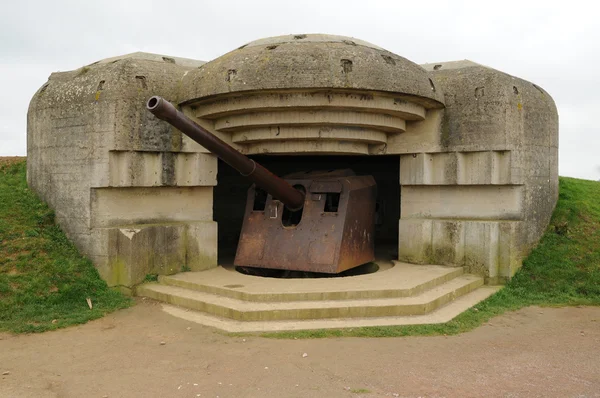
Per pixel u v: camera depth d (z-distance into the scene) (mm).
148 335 7316
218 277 9781
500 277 10500
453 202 11195
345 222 10125
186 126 8141
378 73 9273
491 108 10445
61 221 10258
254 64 9258
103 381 5676
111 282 9586
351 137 10219
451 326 7594
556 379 5707
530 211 10992
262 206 11398
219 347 6723
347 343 6855
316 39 10414
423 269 10523
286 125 9945
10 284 8633
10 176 12406
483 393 5297
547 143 11625
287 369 5949
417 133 11094
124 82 9695
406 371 5898
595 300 9398
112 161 9648
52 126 10398
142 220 10250
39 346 6902
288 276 10828
